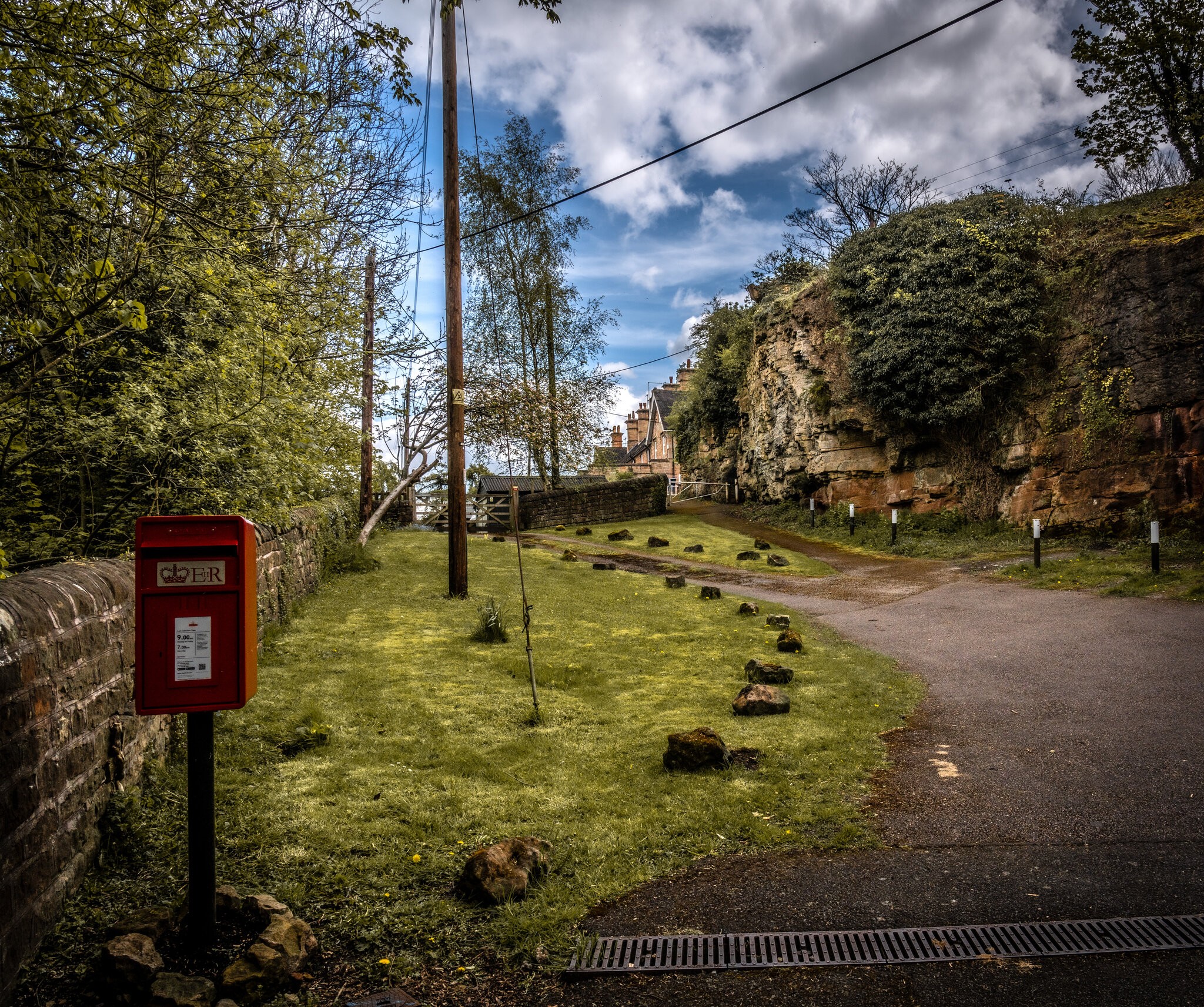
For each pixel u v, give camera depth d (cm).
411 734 561
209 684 273
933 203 2091
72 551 607
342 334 1003
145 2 419
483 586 1300
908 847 387
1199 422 1416
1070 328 1688
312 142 781
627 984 277
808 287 2408
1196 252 1444
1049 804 433
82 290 445
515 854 358
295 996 265
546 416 1644
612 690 706
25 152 404
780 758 517
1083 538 1580
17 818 272
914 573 1531
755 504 2800
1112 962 282
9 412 492
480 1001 269
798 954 293
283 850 374
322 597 1098
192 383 636
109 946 265
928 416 1947
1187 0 1698
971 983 272
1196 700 609
